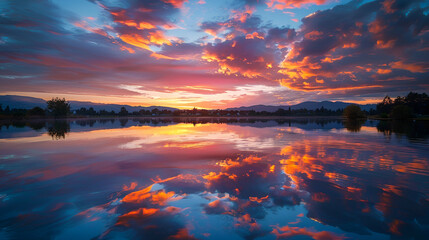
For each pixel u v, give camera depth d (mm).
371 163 8414
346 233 3584
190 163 8516
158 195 5227
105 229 3723
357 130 25109
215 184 6016
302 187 5734
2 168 7691
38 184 6016
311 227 3768
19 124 41469
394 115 59688
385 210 4391
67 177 6660
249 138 17172
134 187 5793
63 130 26062
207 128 30297
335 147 12398
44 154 10375
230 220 4020
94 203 4762
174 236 3490
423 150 11305
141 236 3496
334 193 5305
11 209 4453
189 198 5035
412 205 4609
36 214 4250
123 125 39250
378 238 3443
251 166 8023
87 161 8844
